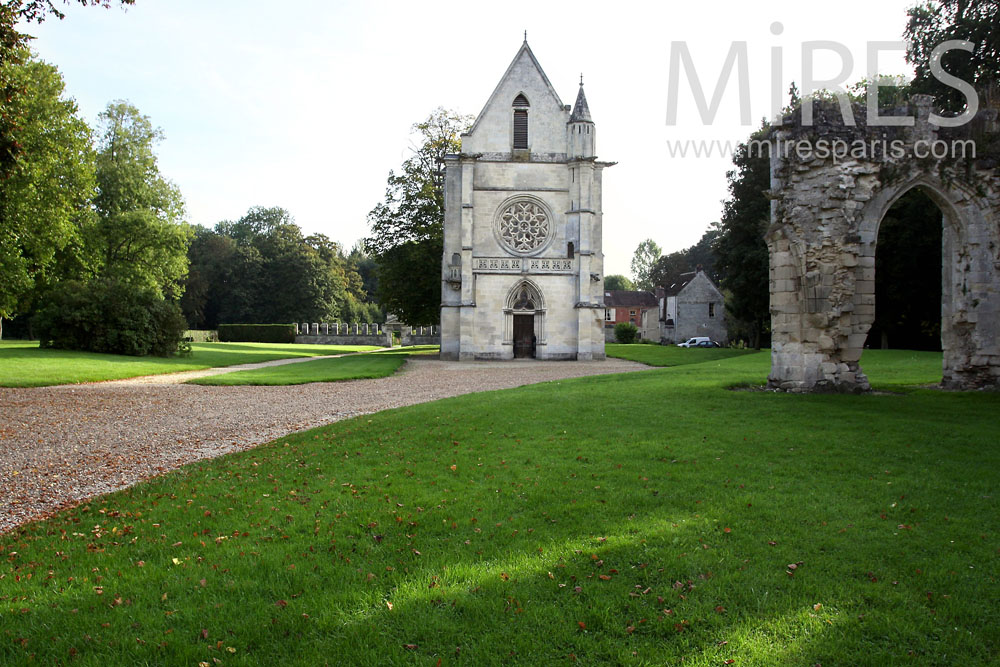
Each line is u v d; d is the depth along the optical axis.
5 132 16.55
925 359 29.14
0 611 5.35
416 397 21.00
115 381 26.78
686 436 11.50
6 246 33.53
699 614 5.28
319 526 7.33
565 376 29.38
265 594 5.70
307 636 5.00
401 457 10.66
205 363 37.50
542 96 43.78
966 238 17.91
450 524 7.34
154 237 49.88
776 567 6.09
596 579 5.89
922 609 5.29
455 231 43.72
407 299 49.28
